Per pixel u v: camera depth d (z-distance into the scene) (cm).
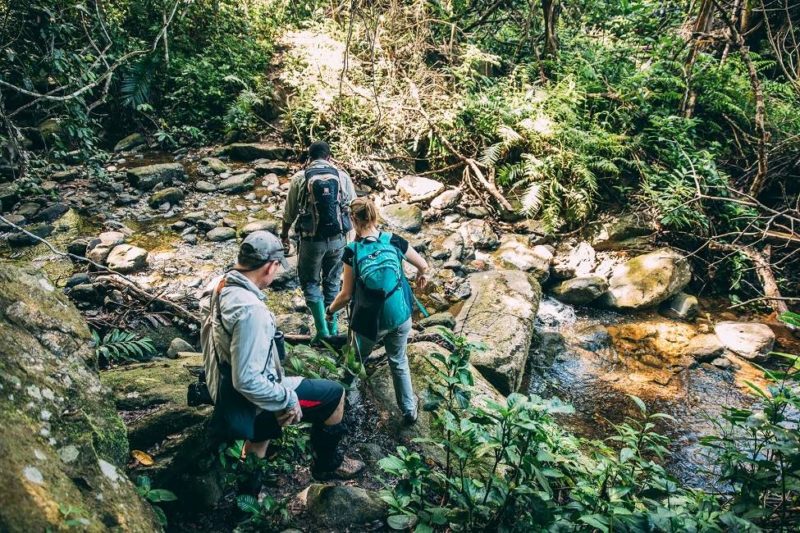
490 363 448
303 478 314
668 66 852
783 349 570
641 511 251
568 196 693
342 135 752
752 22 912
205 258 548
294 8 1010
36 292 256
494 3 938
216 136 802
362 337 321
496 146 721
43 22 643
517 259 633
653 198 689
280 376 253
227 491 293
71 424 223
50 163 682
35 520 175
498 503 265
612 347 555
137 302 453
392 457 266
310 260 394
